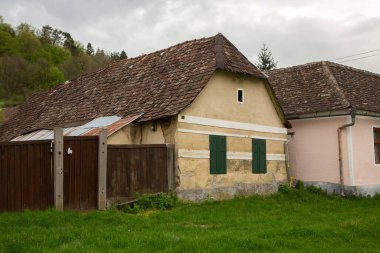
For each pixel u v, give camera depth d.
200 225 10.81
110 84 19.30
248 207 14.12
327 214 13.47
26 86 55.56
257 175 17.14
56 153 11.53
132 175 13.17
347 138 18.81
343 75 21.94
